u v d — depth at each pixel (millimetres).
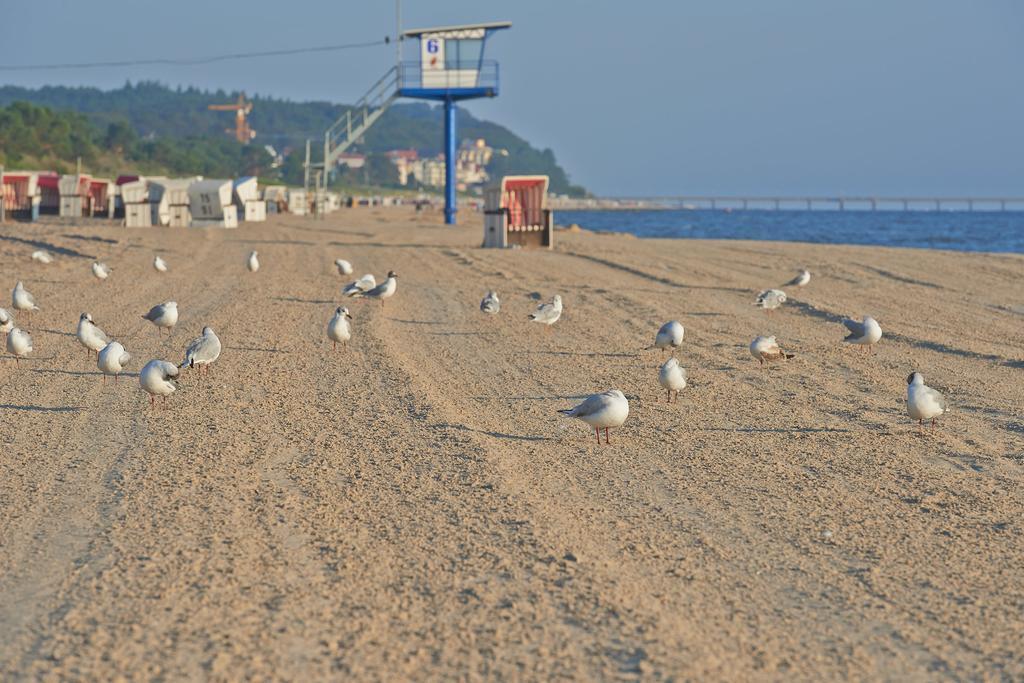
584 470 14883
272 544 11562
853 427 17703
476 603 10008
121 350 20094
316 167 118000
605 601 10078
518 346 26375
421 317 31484
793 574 10938
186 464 14789
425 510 12836
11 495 13344
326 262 49750
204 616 9625
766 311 33531
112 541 11625
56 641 9133
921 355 25281
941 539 12023
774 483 14281
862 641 9312
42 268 42688
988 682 8547
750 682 8484
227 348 24984
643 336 28141
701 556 11430
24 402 18969
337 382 21156
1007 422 18094
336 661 8766
